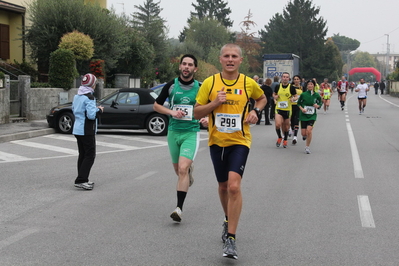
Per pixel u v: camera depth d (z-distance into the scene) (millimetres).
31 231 5672
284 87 13039
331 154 12141
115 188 8078
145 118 16016
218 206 6930
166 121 15984
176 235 5586
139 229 5797
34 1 25172
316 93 12164
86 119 7984
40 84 19938
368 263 4750
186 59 6320
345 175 9375
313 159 11344
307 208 6863
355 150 12867
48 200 7199
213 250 5098
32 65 26312
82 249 5062
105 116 15938
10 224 5957
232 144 5062
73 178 8852
